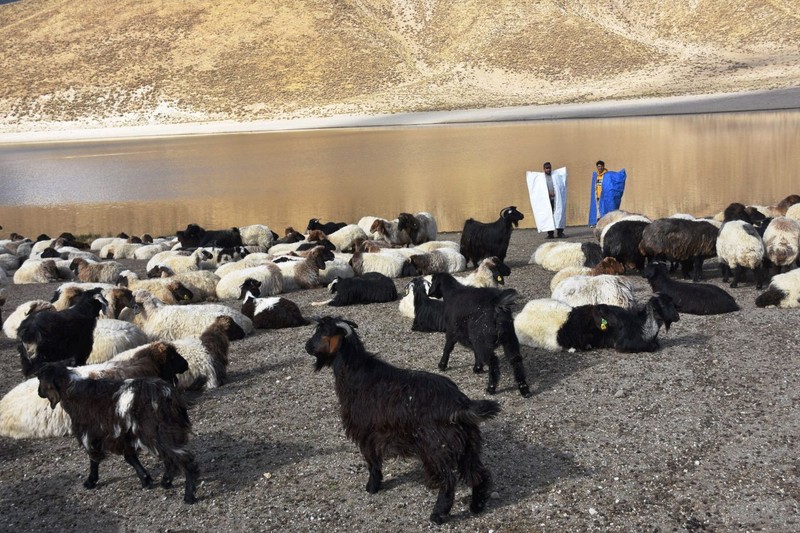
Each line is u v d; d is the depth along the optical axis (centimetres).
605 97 8488
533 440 690
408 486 634
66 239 2138
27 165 5684
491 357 794
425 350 973
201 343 895
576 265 1426
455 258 1484
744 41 10181
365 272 1480
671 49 10375
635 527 550
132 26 12375
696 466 625
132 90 10281
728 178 3080
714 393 762
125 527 601
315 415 786
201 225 2823
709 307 1038
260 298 1162
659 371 833
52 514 628
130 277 1280
